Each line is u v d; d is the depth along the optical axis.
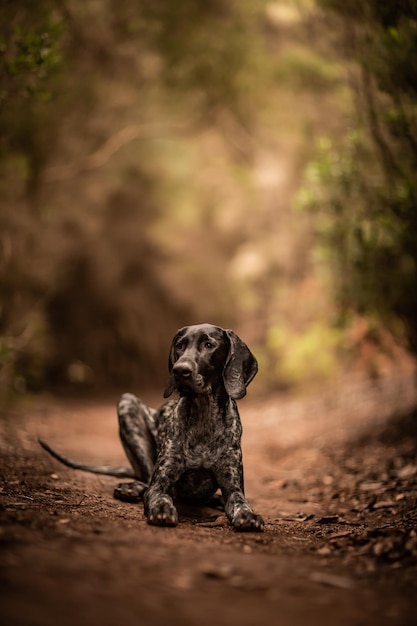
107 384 21.38
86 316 21.59
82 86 13.52
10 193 12.02
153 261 22.53
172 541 3.85
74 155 15.28
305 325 15.99
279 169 18.06
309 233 16.17
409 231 7.95
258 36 14.58
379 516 5.22
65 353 20.73
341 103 12.41
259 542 4.13
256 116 16.97
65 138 14.48
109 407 15.20
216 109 16.97
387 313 9.66
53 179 14.71
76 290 21.23
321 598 3.09
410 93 7.54
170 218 22.69
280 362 16.11
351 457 8.25
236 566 3.44
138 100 15.77
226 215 21.00
